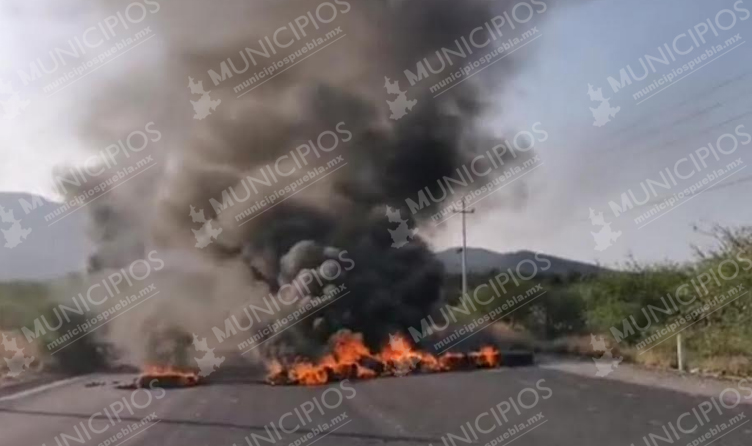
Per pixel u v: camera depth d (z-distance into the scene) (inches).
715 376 786.2
